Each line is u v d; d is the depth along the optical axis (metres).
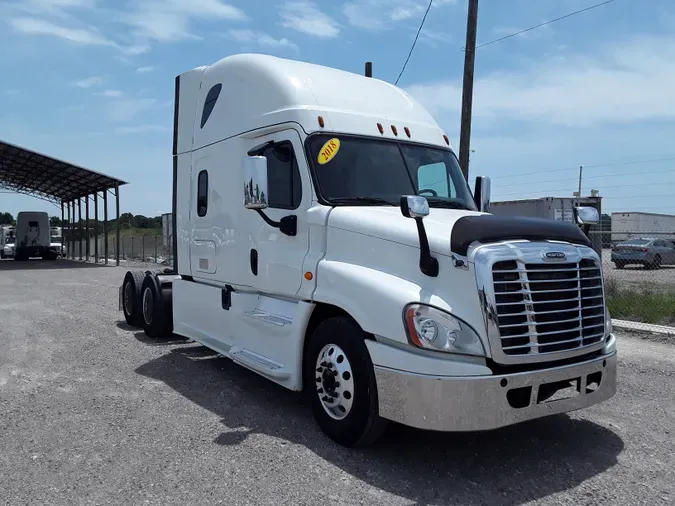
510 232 4.39
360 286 4.56
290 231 5.45
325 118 5.57
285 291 5.49
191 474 4.25
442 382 4.02
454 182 6.21
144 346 8.55
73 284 19.12
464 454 4.70
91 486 4.07
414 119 6.34
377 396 4.42
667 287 12.39
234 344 6.46
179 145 7.90
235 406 5.80
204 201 7.16
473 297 4.14
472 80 13.12
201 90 7.40
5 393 6.15
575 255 4.56
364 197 5.42
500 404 4.06
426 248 4.33
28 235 40.50
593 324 4.68
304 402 5.95
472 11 13.02
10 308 12.69
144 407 5.75
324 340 4.93
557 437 5.11
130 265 31.91
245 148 6.26
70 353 8.05
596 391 4.65
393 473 4.32
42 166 34.56
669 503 3.96
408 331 4.15
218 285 6.97
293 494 3.97
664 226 33.56
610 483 4.24
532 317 4.21
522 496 4.01
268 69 6.07
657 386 6.72
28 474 4.25
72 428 5.16
